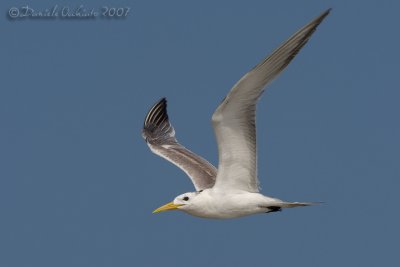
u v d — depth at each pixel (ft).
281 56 51.24
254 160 55.26
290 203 55.67
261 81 52.44
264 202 56.08
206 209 57.36
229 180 56.39
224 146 54.95
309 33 50.47
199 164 64.18
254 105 53.36
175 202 58.23
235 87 52.06
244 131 54.19
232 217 57.26
